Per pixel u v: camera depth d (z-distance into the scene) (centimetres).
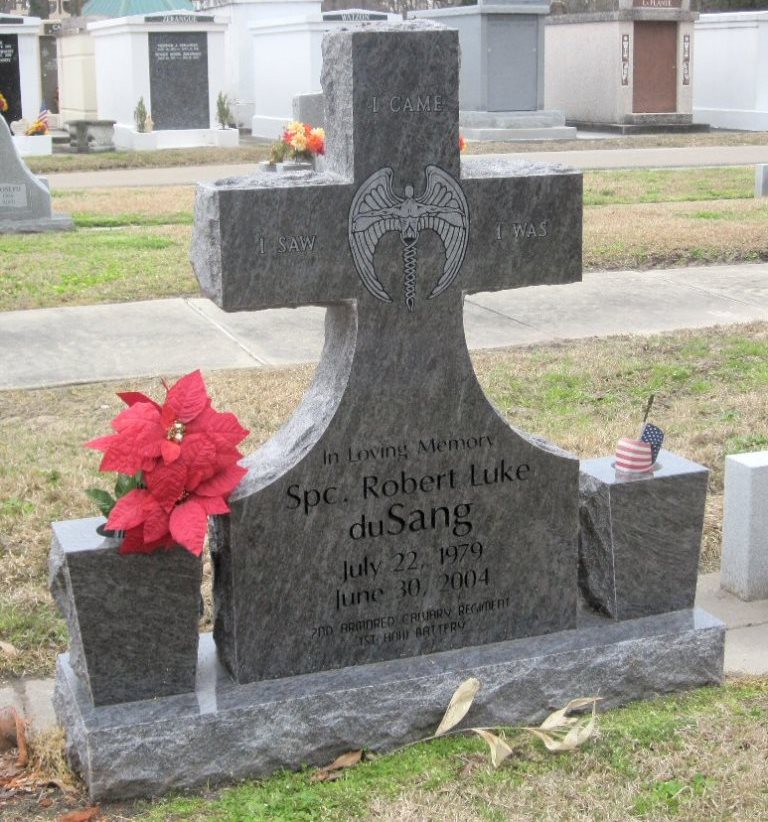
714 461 429
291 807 275
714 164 1362
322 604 294
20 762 288
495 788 278
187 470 276
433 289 294
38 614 342
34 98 1695
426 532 300
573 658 302
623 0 1811
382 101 286
